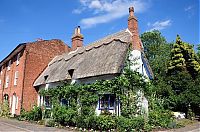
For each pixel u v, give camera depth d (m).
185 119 23.91
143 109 17.33
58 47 31.77
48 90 24.52
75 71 20.92
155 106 19.23
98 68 18.22
